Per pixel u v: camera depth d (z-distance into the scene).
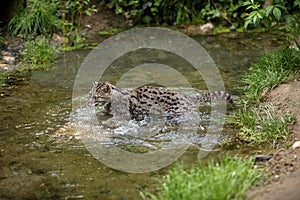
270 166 8.41
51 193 8.00
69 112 11.20
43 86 12.75
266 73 12.20
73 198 7.85
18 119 10.80
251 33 17.47
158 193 7.48
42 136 10.05
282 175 7.95
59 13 17.16
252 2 12.22
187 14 18.17
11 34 16.30
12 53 15.05
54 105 11.55
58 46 15.95
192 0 18.33
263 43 16.33
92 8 16.64
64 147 9.60
